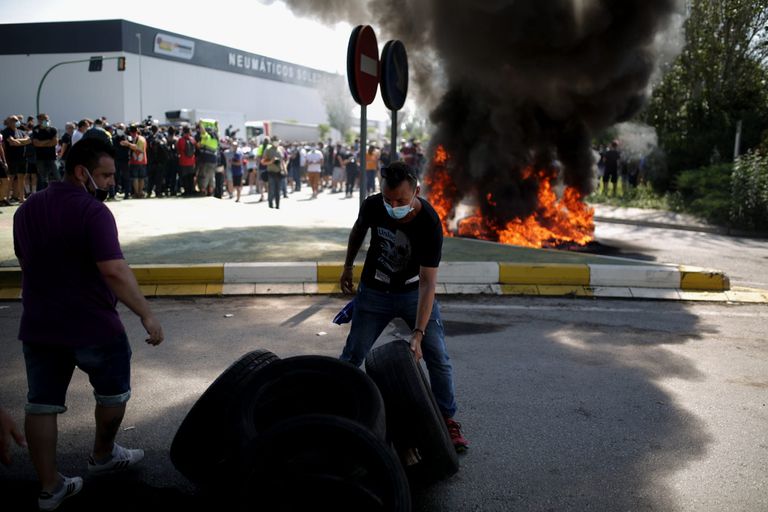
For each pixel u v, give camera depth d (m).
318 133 48.47
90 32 50.66
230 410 2.90
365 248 8.35
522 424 3.94
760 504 3.11
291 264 7.14
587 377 4.73
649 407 4.22
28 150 12.77
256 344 5.31
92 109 51.53
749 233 13.66
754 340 5.71
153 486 3.21
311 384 3.02
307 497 2.53
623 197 19.67
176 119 37.50
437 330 3.59
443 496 3.16
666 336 5.79
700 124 20.03
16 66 52.66
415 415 3.07
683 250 11.28
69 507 3.00
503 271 7.25
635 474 3.38
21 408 4.01
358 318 3.59
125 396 3.07
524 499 3.13
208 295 6.78
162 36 53.62
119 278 2.81
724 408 4.23
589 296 7.09
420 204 3.31
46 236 2.79
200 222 10.81
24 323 2.85
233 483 2.79
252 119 65.00
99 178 2.92
